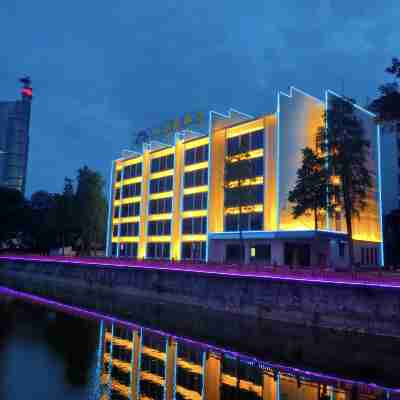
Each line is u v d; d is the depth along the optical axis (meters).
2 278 79.31
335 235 53.66
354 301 30.66
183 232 71.38
